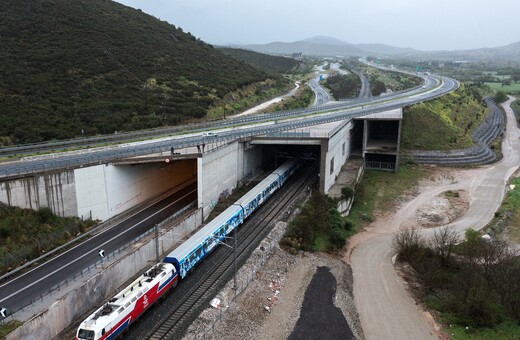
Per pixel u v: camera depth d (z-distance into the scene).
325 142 69.31
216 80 122.06
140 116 85.94
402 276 52.91
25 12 103.38
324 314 44.06
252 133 74.44
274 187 70.50
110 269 42.12
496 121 147.12
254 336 39.50
